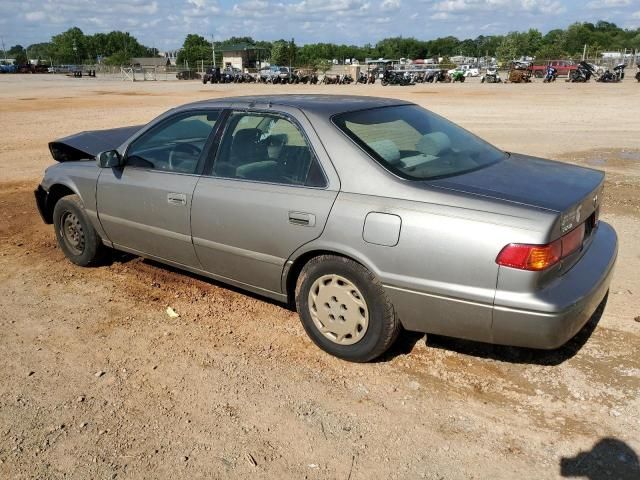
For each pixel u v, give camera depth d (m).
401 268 3.37
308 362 3.84
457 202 3.26
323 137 3.77
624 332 4.07
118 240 5.19
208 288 5.11
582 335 4.05
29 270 5.65
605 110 20.88
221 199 4.16
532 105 23.50
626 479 2.76
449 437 3.08
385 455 2.96
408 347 3.97
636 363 3.69
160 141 4.75
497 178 3.60
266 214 3.91
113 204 5.03
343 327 3.74
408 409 3.32
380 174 3.53
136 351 4.05
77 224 5.54
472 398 3.40
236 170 4.20
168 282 5.27
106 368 3.83
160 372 3.77
